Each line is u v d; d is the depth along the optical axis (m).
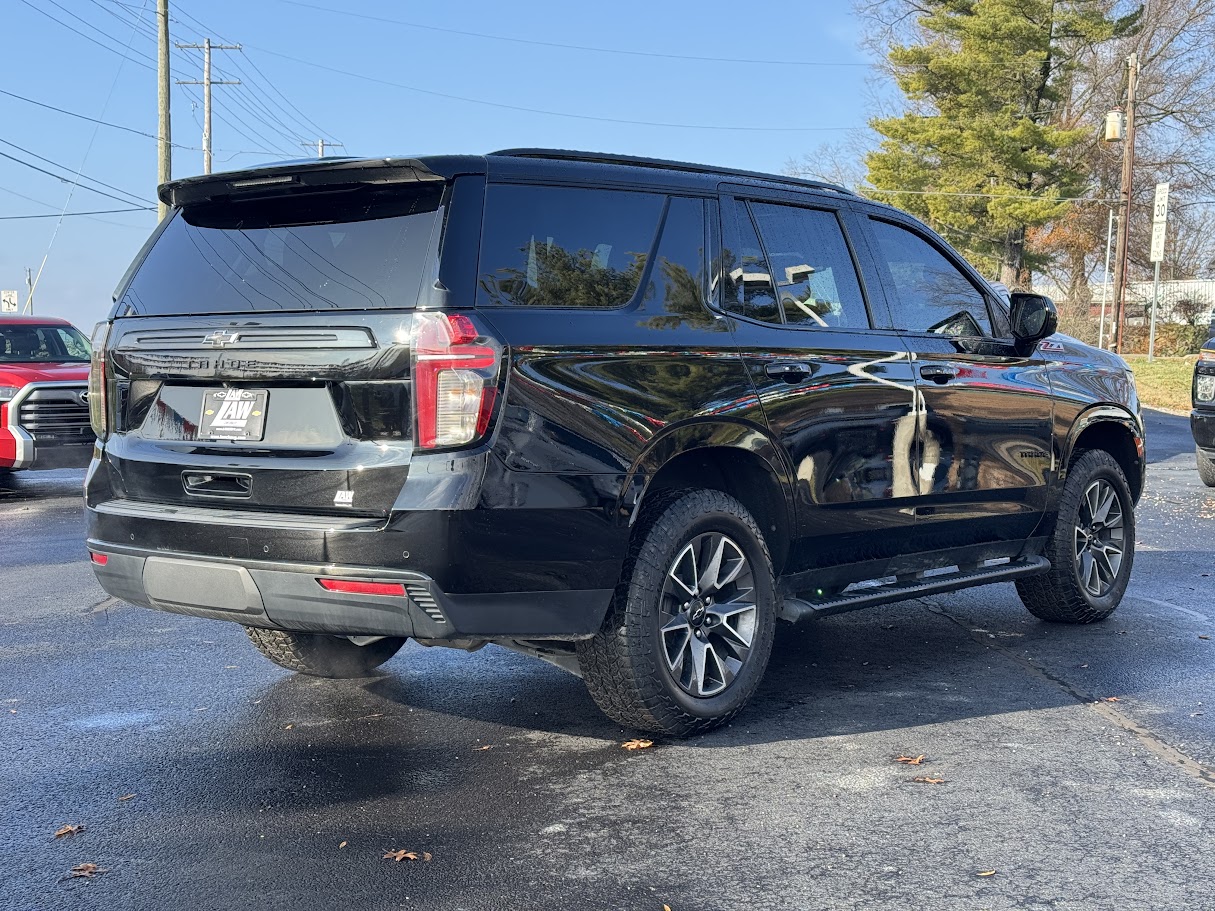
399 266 3.74
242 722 4.54
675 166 4.46
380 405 3.65
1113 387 6.27
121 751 4.20
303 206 4.07
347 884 3.10
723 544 4.33
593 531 3.82
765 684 5.03
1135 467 6.52
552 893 3.04
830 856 3.25
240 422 3.93
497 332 3.66
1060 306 54.44
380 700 4.83
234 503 3.90
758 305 4.53
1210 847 3.30
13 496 12.12
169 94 32.53
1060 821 3.49
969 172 43.34
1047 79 44.41
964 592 7.14
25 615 6.45
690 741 4.26
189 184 4.23
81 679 5.15
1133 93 40.62
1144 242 54.81
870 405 4.80
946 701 4.77
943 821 3.49
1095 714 4.59
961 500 5.28
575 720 4.54
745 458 4.42
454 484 3.56
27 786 3.86
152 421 4.19
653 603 4.07
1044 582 6.04
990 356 5.49
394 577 3.58
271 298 3.94
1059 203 42.75
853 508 4.77
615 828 3.46
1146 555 8.30
